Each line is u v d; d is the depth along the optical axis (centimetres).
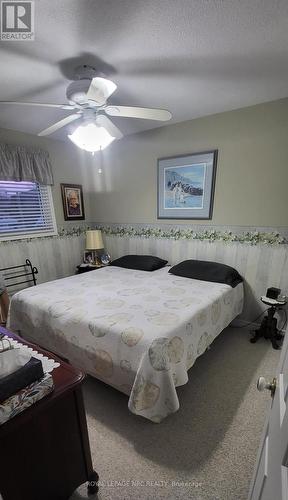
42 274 332
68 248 363
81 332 169
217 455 133
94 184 376
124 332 150
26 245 310
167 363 138
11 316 224
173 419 156
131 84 190
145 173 319
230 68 168
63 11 116
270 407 84
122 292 221
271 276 249
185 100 221
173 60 157
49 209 335
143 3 112
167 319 163
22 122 260
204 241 287
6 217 291
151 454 134
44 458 91
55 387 91
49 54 148
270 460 64
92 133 173
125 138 326
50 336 193
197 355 176
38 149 308
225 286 233
